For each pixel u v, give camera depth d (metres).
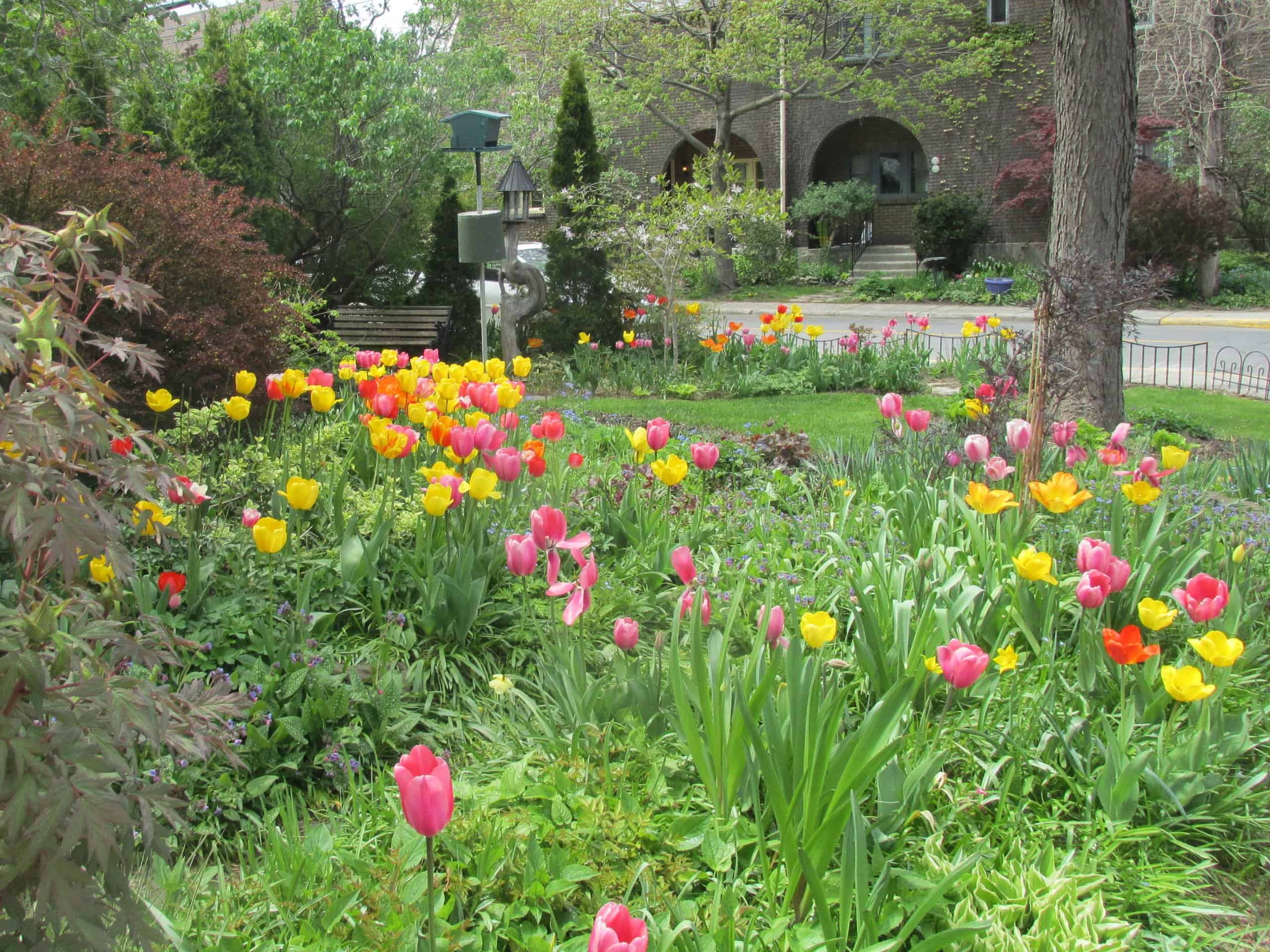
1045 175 25.00
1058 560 4.85
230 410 4.96
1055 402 7.21
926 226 26.81
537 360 14.05
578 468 6.70
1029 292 23.28
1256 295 22.47
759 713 2.82
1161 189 22.09
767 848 2.99
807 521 5.64
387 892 2.59
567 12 23.02
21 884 1.94
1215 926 2.98
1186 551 4.46
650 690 3.55
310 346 10.71
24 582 2.13
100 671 2.17
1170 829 3.30
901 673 3.64
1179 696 3.16
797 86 25.95
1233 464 7.38
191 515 4.28
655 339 15.20
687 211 14.61
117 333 6.62
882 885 2.64
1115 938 2.71
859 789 2.64
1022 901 2.77
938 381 13.61
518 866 2.80
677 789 3.31
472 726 3.81
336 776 3.45
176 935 2.35
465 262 11.47
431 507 4.12
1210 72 22.61
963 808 3.17
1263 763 3.51
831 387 13.20
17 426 1.84
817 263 28.94
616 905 1.83
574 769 3.15
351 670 3.78
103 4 11.20
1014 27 26.69
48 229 6.54
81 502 2.04
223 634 3.98
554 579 3.32
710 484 7.09
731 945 2.48
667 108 29.36
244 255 7.73
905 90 27.38
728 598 4.52
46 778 1.83
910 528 4.97
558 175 15.32
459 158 16.30
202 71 13.80
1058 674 3.85
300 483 3.67
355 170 14.58
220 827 3.23
